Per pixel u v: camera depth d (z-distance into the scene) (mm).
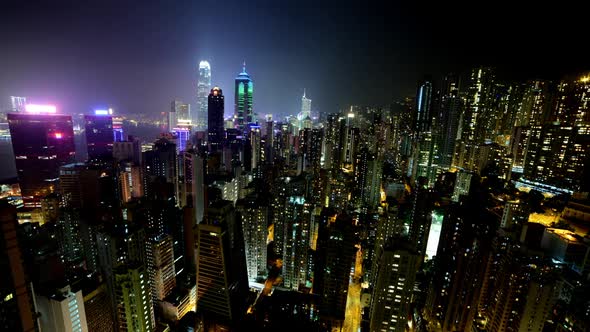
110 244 134500
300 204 164000
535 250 114062
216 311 131750
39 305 92250
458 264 134375
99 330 111000
